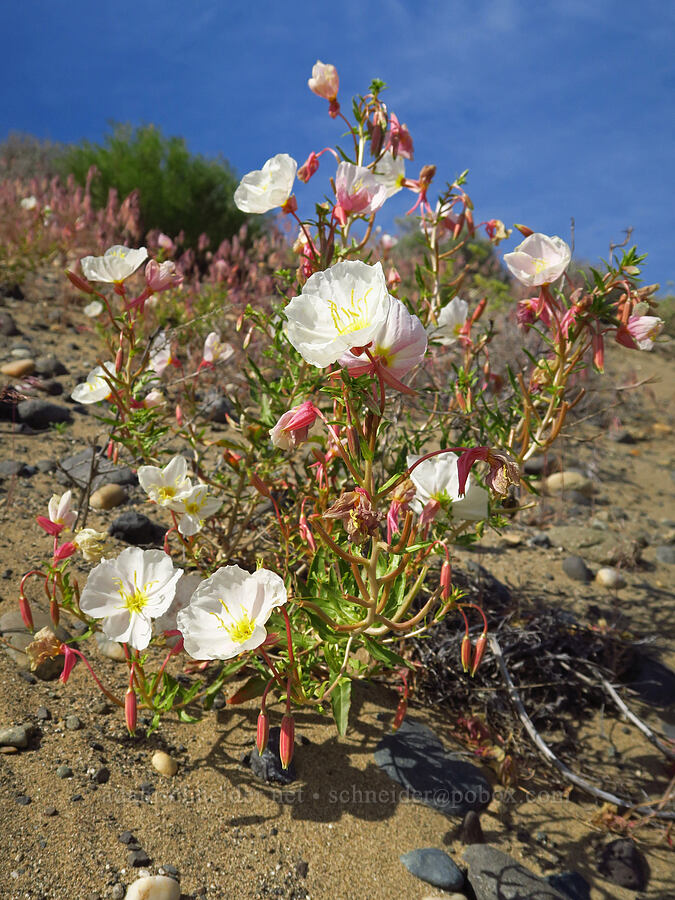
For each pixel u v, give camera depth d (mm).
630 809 413
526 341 1018
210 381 798
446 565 316
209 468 594
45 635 334
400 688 451
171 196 1684
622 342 376
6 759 331
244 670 420
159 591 328
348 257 465
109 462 619
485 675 485
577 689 510
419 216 501
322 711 358
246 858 317
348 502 267
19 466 599
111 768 343
